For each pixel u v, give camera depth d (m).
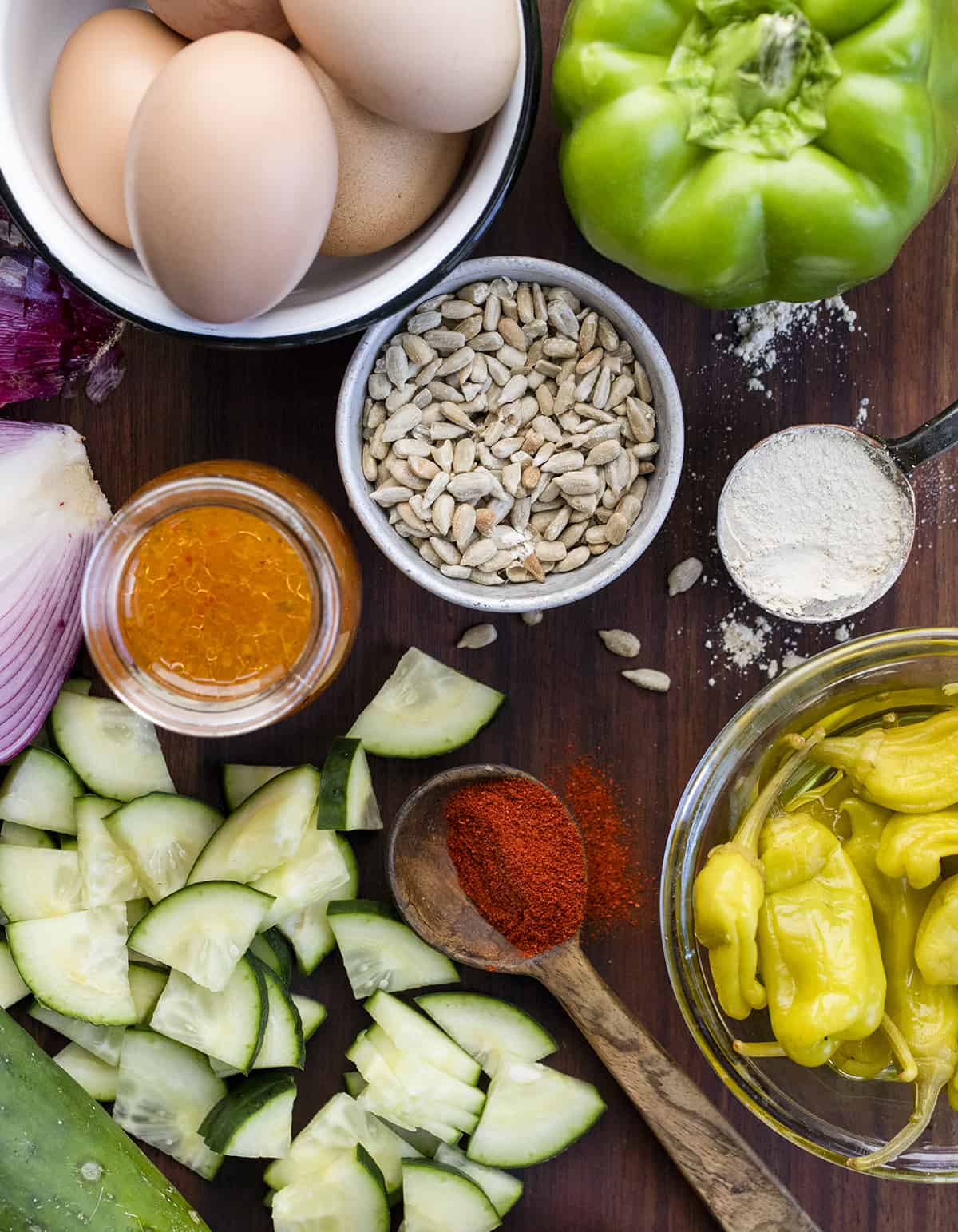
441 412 0.57
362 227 0.53
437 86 0.50
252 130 0.49
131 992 0.61
